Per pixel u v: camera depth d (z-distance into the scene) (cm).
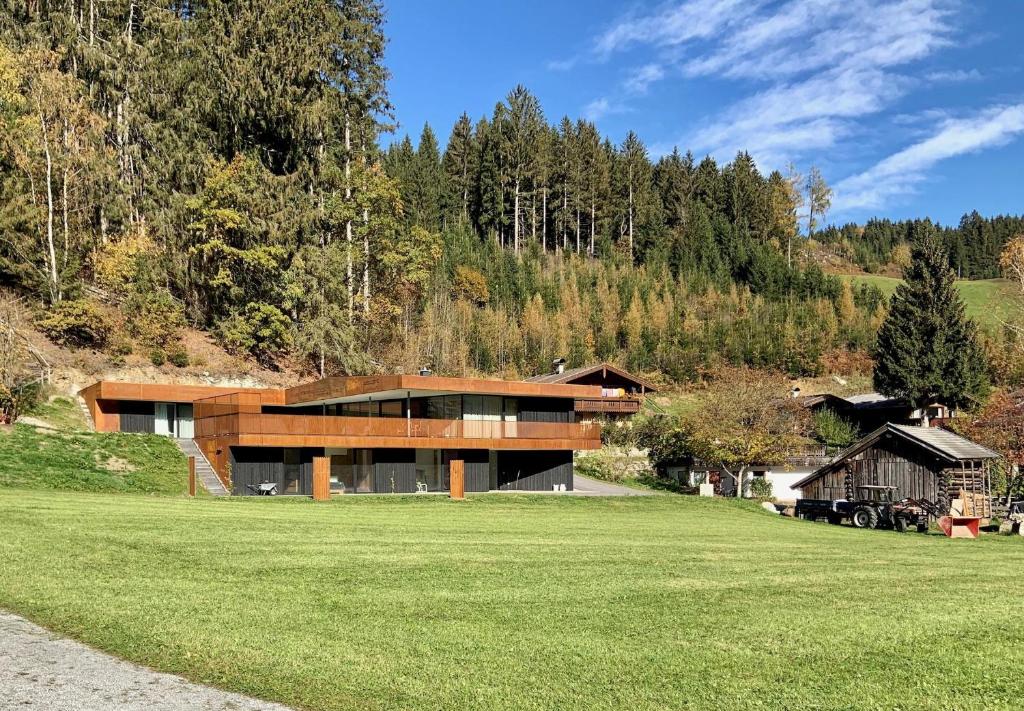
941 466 3612
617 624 991
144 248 5106
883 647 909
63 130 4731
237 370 5012
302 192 5509
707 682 778
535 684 764
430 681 766
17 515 1761
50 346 4372
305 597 1091
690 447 4478
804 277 10838
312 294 5266
